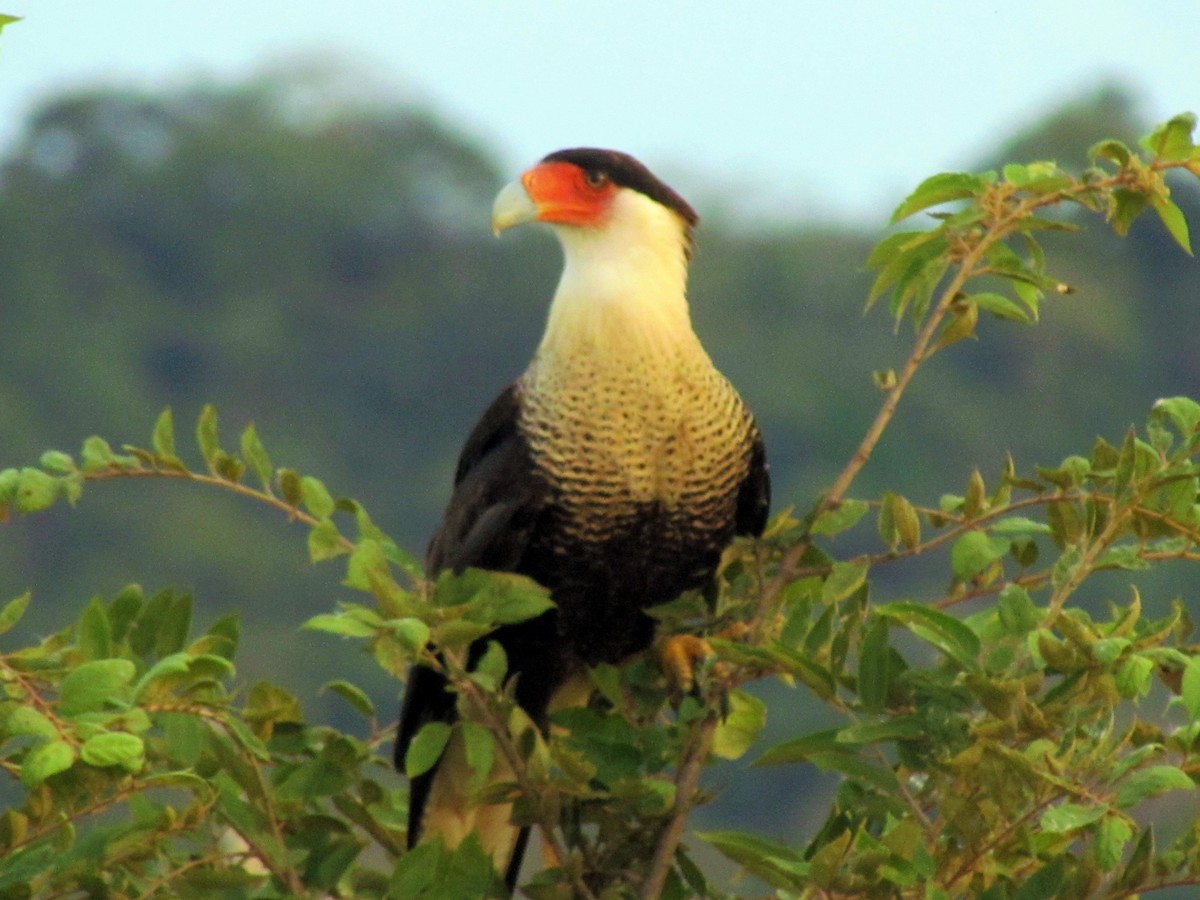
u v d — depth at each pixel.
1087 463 9.00
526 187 11.06
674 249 11.15
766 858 7.93
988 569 9.46
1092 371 53.72
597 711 10.15
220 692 8.20
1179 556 8.64
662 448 10.84
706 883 8.91
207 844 8.92
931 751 8.17
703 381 10.98
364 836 9.98
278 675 38.38
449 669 8.26
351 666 38.66
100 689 7.38
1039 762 7.77
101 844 8.12
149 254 66.06
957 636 8.23
